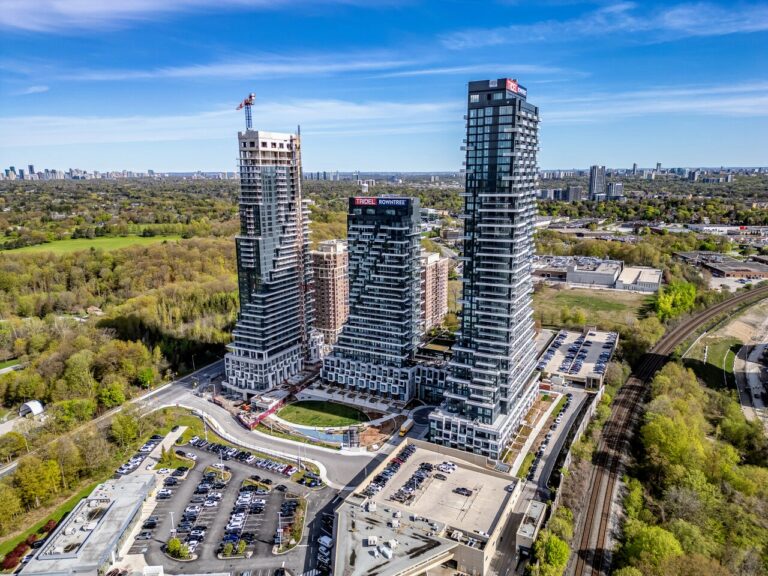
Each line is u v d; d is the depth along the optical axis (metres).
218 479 192.75
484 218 195.88
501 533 163.12
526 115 195.88
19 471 176.12
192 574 147.38
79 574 140.88
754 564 146.75
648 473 194.62
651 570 140.12
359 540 152.25
